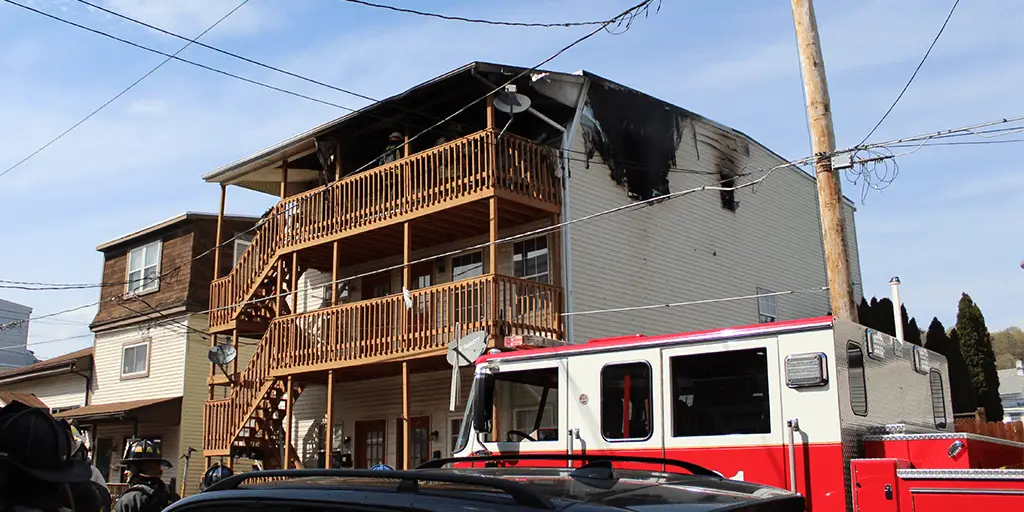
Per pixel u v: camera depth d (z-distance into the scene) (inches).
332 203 765.3
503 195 642.8
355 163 827.4
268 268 814.5
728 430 288.5
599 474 132.6
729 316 836.6
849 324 286.5
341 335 722.2
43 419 159.2
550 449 324.5
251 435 786.2
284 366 759.7
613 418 313.9
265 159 865.5
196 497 134.9
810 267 970.1
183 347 1009.5
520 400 340.5
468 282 636.1
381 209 716.0
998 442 281.6
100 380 1114.7
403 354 666.2
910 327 894.4
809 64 439.5
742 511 110.5
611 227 734.5
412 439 765.9
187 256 1039.0
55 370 1146.7
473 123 759.1
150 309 1062.4
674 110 826.8
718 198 858.8
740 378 290.8
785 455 275.3
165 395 1013.8
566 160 706.8
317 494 121.7
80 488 171.0
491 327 613.6
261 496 127.0
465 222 714.2
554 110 730.2
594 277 706.2
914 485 239.6
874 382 293.6
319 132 783.7
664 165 803.4
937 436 265.1
